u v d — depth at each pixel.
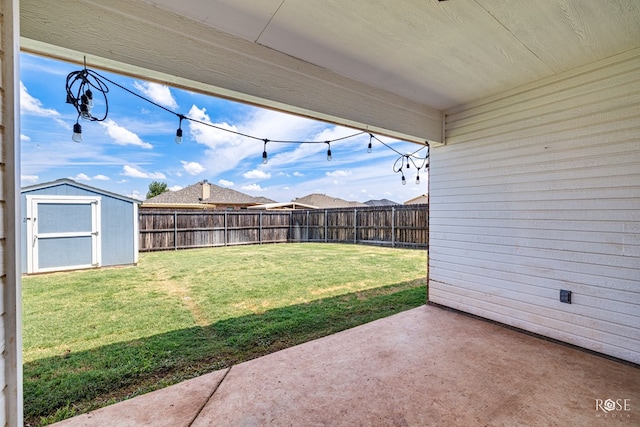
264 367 2.28
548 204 2.77
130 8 1.79
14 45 1.04
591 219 2.51
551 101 2.74
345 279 5.30
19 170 1.07
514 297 3.02
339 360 2.38
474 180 3.38
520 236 2.98
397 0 1.73
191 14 1.92
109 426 1.65
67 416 1.73
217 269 6.22
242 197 18.77
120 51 1.77
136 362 2.36
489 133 3.23
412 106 3.36
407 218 9.77
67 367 2.28
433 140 3.59
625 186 2.33
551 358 2.42
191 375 2.19
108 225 6.41
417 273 5.81
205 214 10.32
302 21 1.96
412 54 2.36
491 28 2.00
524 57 2.39
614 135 2.38
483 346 2.64
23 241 5.54
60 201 5.85
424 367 2.27
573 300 2.61
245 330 3.01
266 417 1.72
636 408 1.78
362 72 2.68
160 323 3.19
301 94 2.48
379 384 2.05
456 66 2.56
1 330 0.99
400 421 1.68
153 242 9.32
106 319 3.30
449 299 3.64
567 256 2.65
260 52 2.27
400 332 2.95
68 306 3.77
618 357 2.36
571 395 1.92
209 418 1.71
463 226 3.49
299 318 3.35
